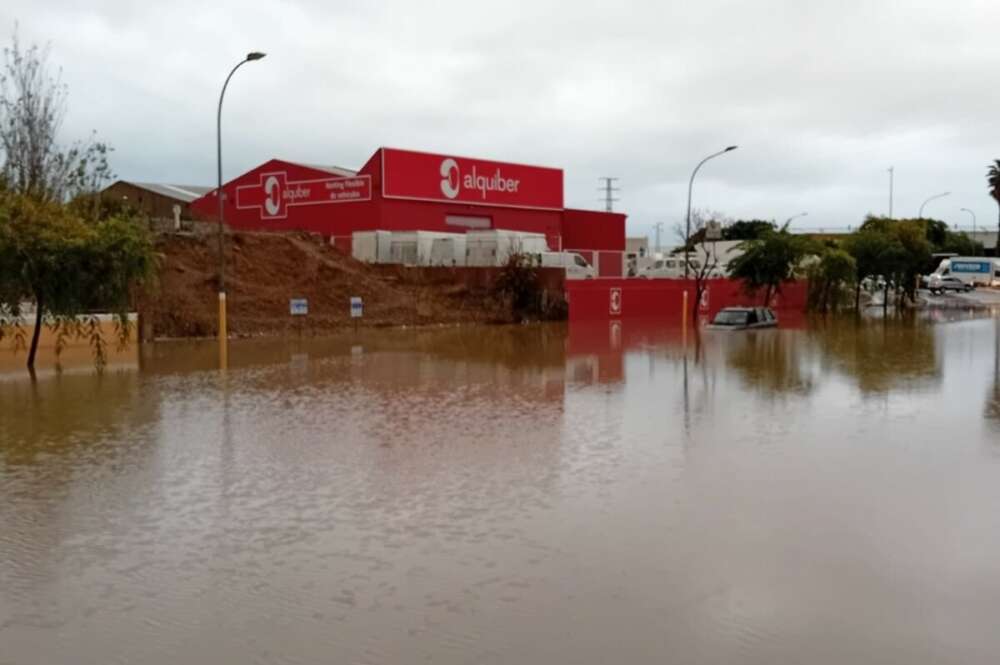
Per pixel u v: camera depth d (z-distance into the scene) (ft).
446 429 51.31
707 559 27.68
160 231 134.41
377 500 35.40
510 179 197.67
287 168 188.24
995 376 77.10
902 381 73.56
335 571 27.02
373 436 49.19
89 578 26.58
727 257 274.98
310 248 149.59
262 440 48.08
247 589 25.53
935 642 21.57
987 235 431.02
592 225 216.54
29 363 83.87
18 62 122.11
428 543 29.73
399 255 167.12
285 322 128.77
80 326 87.10
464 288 157.07
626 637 21.90
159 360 91.45
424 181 181.37
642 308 172.76
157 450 45.50
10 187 104.99
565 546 29.17
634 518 32.35
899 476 38.81
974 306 229.25
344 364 88.38
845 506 33.81
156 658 20.97
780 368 84.28
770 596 24.53
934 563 27.20
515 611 23.63
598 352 102.22
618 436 48.78
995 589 25.03
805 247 183.73
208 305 123.95
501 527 31.45
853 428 50.96
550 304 158.92
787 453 43.88
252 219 194.59
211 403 61.77
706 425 52.24
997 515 32.48
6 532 31.35
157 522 32.48
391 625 22.79
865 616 23.12
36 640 22.07
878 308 222.89
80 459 43.34
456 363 89.51
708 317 177.78
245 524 32.17
